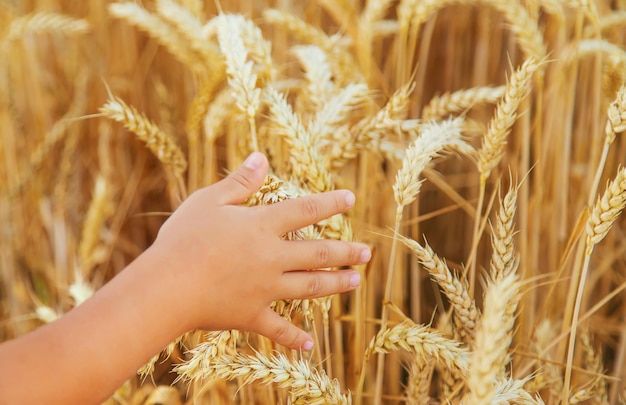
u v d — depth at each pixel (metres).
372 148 0.66
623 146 0.84
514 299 0.56
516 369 0.67
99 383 0.48
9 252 0.96
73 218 1.04
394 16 1.10
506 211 0.57
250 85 0.62
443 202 1.00
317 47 0.71
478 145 0.97
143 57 1.13
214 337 0.56
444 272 0.58
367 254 0.55
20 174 1.07
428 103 1.05
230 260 0.51
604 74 0.75
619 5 0.85
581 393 0.61
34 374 0.47
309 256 0.53
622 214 0.91
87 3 1.19
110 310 0.49
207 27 0.72
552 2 0.72
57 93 1.18
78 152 1.10
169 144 0.71
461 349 0.56
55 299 0.96
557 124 0.82
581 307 0.82
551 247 0.80
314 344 0.60
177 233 0.51
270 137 0.72
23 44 1.13
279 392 0.64
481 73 0.96
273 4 0.97
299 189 0.60
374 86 0.83
